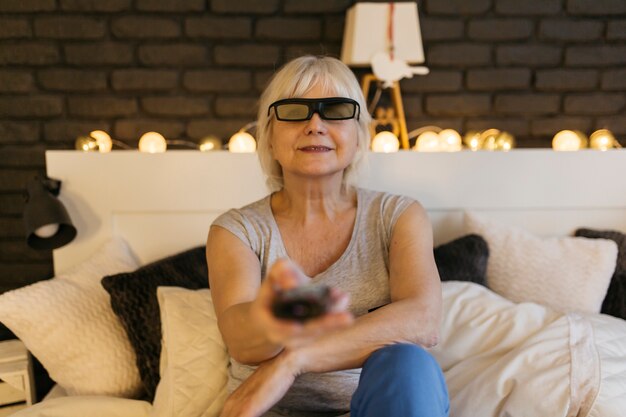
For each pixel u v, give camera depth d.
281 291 0.60
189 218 1.74
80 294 1.46
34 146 2.06
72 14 2.00
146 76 2.05
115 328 1.45
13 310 1.36
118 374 1.40
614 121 2.16
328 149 1.16
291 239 1.19
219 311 1.04
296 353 0.95
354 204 1.24
